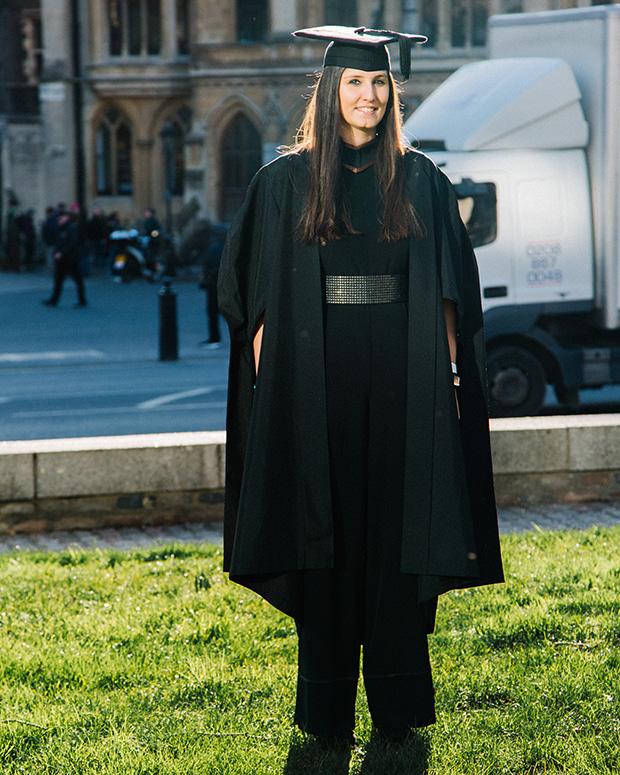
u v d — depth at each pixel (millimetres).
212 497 8125
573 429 8391
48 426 13766
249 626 5355
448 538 3650
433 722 3930
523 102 13172
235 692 4531
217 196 49562
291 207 3707
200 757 3947
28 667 4848
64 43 50531
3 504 7855
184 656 4984
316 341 3691
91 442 8117
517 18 14148
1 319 26531
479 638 5027
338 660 3918
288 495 3740
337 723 3967
